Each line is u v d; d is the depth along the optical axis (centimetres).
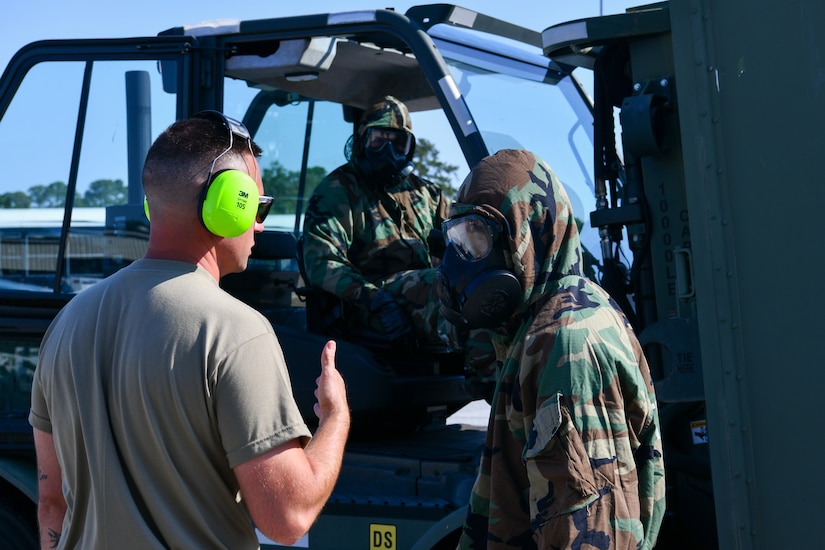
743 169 218
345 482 305
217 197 162
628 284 299
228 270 175
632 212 280
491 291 183
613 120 304
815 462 208
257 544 164
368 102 404
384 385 317
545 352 169
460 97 302
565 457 162
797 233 211
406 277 345
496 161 189
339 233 347
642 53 279
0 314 338
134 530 151
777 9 214
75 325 163
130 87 334
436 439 339
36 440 176
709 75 222
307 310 352
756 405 215
